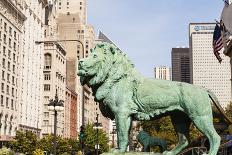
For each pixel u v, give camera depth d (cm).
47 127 10044
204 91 629
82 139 2686
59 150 6381
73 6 16875
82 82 646
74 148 7062
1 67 6788
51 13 11362
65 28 14300
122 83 629
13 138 6762
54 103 2191
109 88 629
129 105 621
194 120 615
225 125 656
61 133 10956
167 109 623
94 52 633
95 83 630
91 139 6894
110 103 626
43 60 10056
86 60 625
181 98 621
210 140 611
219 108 634
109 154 612
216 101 634
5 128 6956
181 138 648
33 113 8975
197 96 617
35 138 6325
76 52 13938
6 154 2580
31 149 6147
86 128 7062
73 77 13775
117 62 634
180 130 651
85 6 17138
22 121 8088
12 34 7425
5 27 7025
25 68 8356
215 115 655
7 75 7106
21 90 8031
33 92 9025
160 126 3606
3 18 6906
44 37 10350
